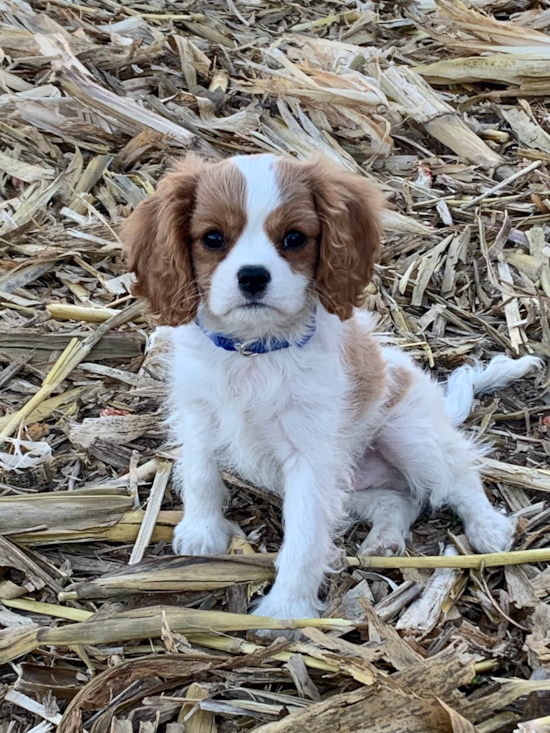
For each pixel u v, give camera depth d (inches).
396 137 39.6
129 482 24.1
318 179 20.1
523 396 29.4
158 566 21.0
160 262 20.7
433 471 25.0
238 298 18.9
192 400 22.3
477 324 31.8
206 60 42.1
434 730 17.0
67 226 33.4
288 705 18.0
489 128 40.9
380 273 32.9
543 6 50.1
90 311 29.4
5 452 24.7
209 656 18.5
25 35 39.9
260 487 25.6
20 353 28.2
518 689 17.9
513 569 22.4
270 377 20.9
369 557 22.3
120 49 40.8
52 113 36.6
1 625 19.9
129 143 36.5
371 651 18.6
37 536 21.9
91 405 27.1
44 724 17.7
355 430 24.1
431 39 47.4
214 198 19.5
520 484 25.7
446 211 35.4
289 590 21.0
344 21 49.6
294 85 40.0
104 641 19.1
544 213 35.7
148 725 17.5
